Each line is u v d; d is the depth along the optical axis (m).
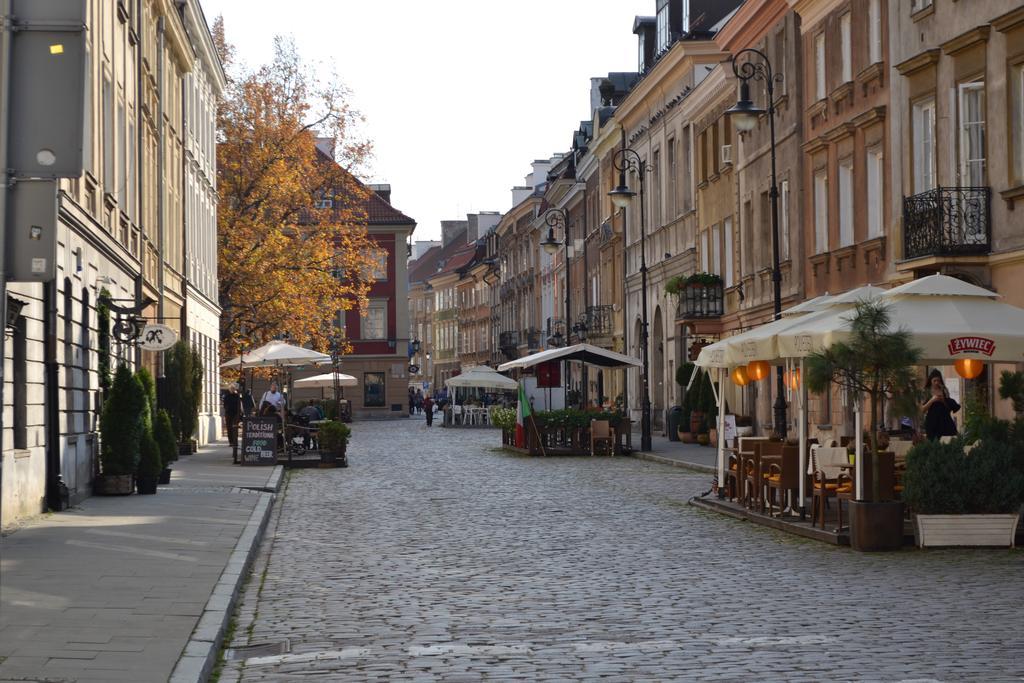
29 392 20.14
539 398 68.00
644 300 44.25
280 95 60.75
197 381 42.38
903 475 17.39
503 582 14.35
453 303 149.88
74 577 13.72
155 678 8.80
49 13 8.35
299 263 61.00
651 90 57.28
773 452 21.62
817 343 18.34
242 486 28.03
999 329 17.67
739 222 45.00
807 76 37.66
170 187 44.06
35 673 8.91
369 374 101.56
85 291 24.91
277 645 10.79
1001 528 16.88
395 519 21.94
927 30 29.00
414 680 9.21
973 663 9.51
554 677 9.24
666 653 10.09
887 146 31.52
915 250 28.12
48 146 8.34
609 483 30.12
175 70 45.91
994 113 26.36
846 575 14.59
